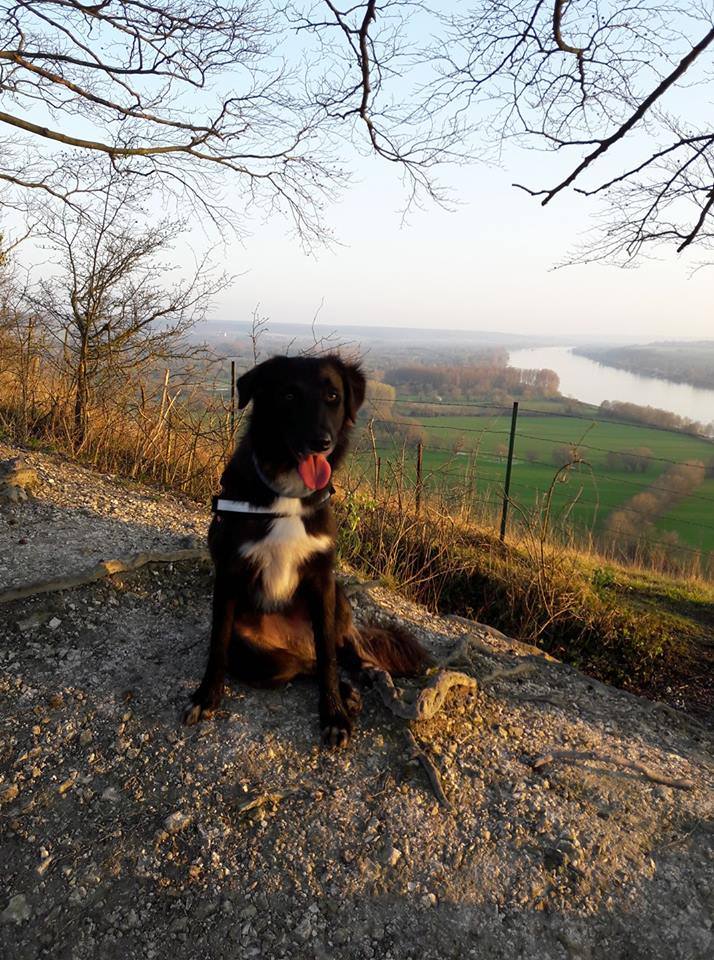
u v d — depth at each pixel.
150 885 1.01
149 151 2.66
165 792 1.16
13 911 0.97
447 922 1.00
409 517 2.72
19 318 3.16
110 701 1.34
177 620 1.64
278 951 0.94
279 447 1.28
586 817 1.21
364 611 1.92
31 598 1.58
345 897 1.01
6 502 2.07
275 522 1.29
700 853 1.18
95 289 2.94
